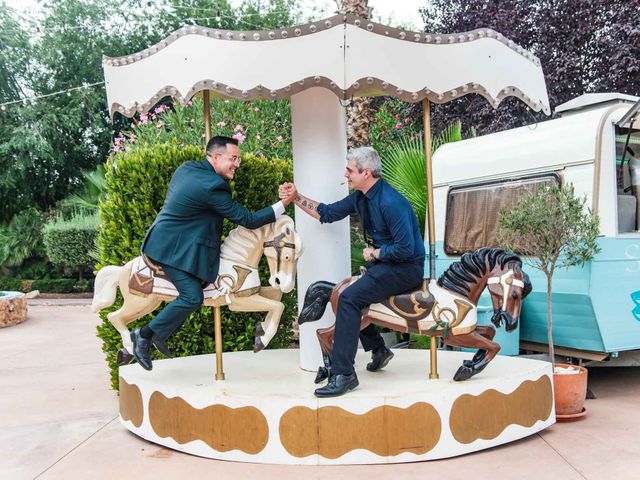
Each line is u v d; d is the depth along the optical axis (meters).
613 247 5.17
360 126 8.48
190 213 4.01
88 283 17.47
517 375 4.14
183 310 4.02
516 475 3.55
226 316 5.84
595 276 5.07
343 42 3.62
